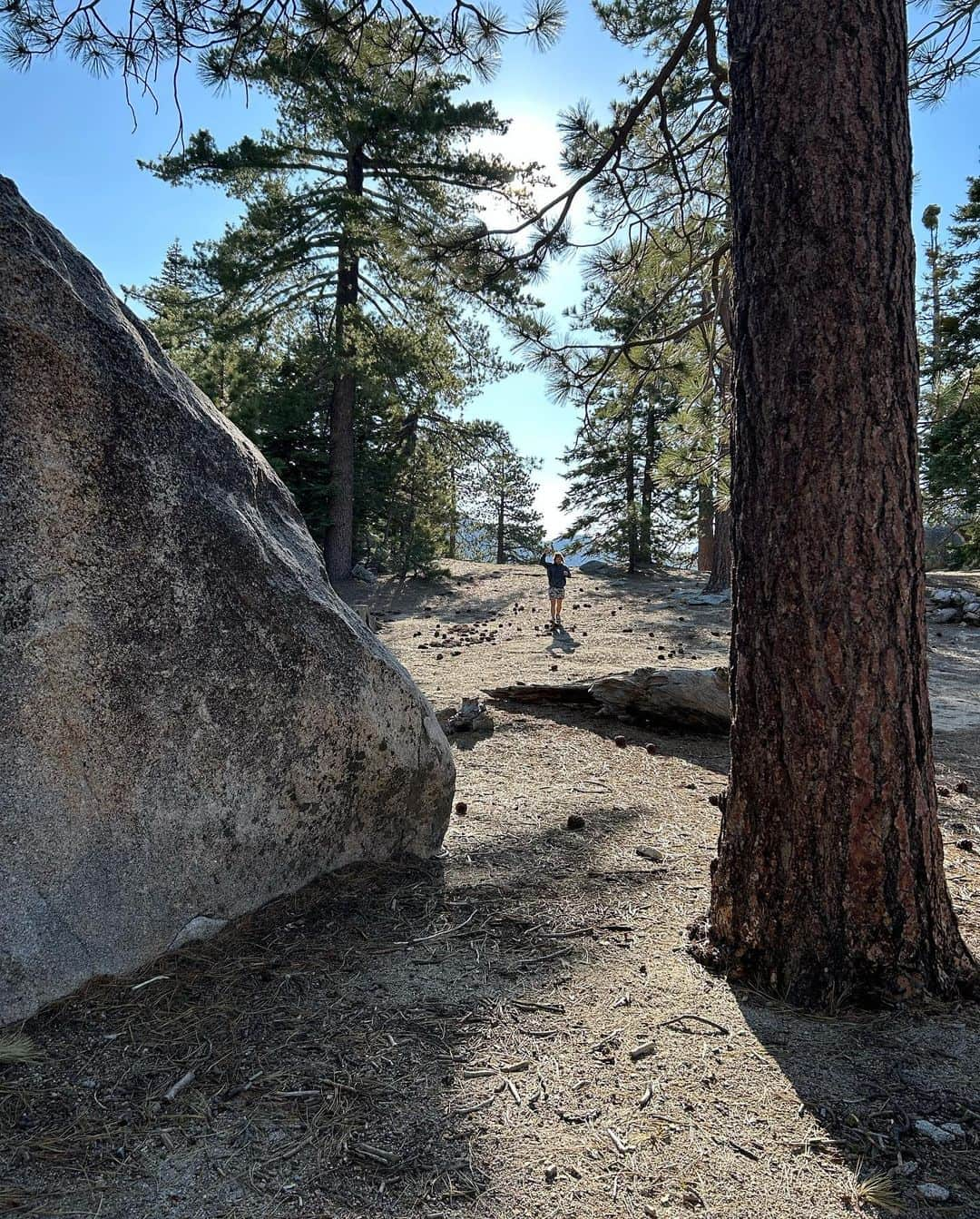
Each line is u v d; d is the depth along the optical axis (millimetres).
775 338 3016
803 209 2951
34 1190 1971
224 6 5219
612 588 24625
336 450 23453
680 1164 2096
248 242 20297
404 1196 1973
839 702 2928
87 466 2844
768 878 3059
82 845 2791
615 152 5910
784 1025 2777
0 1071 2385
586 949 3311
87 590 2830
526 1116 2279
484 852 4422
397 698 3879
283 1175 2037
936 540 28578
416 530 25703
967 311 16984
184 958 3033
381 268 21094
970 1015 2820
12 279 2691
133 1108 2268
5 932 2588
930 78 6480
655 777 6309
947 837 5039
